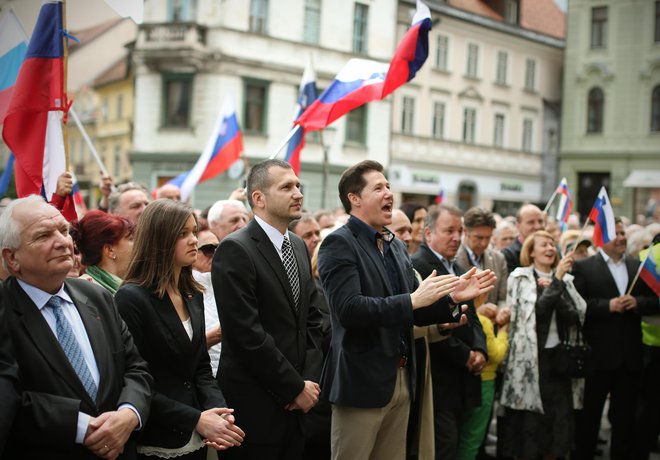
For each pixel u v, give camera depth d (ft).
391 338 12.34
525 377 16.94
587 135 101.35
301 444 12.00
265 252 12.05
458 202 98.73
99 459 8.97
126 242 12.64
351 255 12.17
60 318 9.20
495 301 19.01
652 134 96.12
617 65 98.22
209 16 70.85
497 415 17.78
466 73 97.25
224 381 11.63
